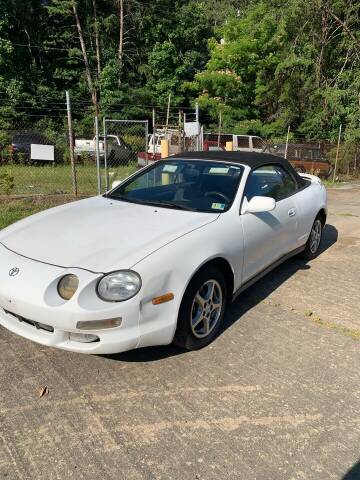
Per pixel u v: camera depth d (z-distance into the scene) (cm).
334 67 2414
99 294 281
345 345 361
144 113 2962
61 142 1681
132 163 1791
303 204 509
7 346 344
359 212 956
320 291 474
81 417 269
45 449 245
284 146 1780
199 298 335
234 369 321
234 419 271
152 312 296
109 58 3092
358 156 1912
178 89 3027
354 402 289
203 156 460
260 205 382
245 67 2669
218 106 2647
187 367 321
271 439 256
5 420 265
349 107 2234
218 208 386
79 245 320
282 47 2492
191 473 231
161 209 387
